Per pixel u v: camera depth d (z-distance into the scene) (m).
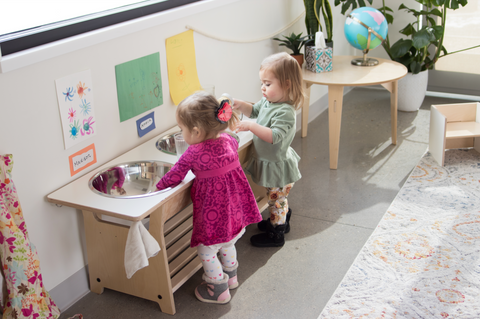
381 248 1.94
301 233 2.10
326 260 1.91
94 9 1.79
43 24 1.55
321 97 3.60
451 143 2.80
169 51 1.96
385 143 3.01
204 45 2.18
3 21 1.50
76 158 1.61
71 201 1.47
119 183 1.70
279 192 1.94
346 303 1.65
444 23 3.40
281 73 1.75
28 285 1.34
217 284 1.65
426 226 2.07
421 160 2.73
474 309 1.58
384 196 2.38
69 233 1.64
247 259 1.93
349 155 2.88
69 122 1.55
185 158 1.51
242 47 2.49
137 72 1.81
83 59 1.57
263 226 2.12
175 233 1.93
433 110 2.69
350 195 2.41
